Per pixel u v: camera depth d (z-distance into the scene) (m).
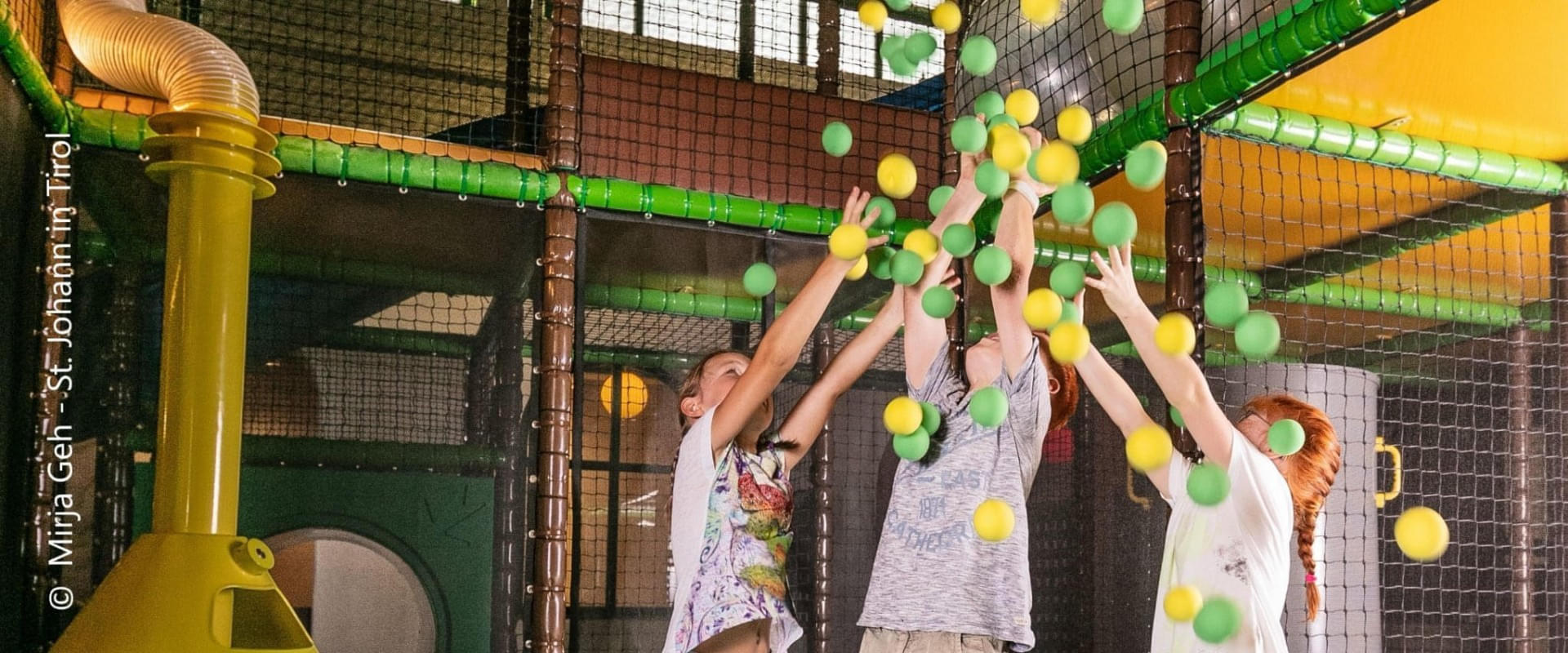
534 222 4.03
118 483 4.24
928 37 3.31
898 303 3.44
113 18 3.30
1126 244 2.74
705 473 3.28
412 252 4.60
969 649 2.86
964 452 3.00
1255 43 3.16
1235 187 4.18
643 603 5.26
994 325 5.09
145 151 3.15
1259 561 2.65
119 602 2.88
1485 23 3.13
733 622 3.18
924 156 4.66
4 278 3.25
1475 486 5.20
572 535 3.92
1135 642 4.88
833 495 4.86
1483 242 4.62
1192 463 2.89
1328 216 4.46
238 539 3.09
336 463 4.56
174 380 3.07
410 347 4.94
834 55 4.95
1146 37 3.71
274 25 5.14
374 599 4.51
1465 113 3.67
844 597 5.11
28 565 3.61
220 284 3.12
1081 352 2.60
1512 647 4.66
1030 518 5.17
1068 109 2.73
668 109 4.28
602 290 5.35
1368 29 2.92
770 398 3.49
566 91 4.06
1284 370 4.83
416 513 4.62
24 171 3.41
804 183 4.46
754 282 3.64
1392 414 5.72
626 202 4.07
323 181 3.81
